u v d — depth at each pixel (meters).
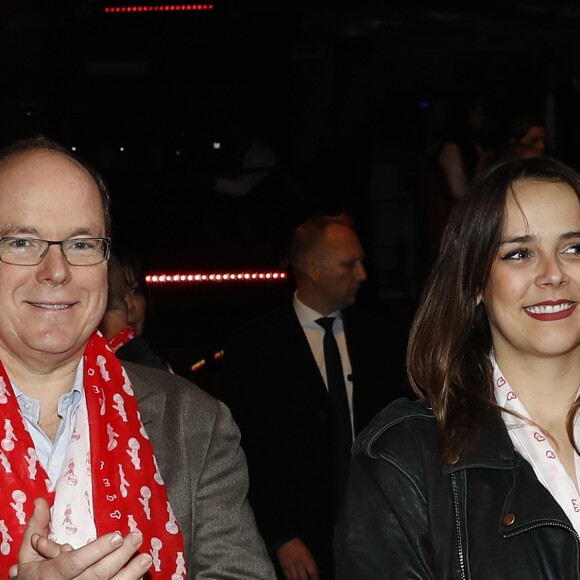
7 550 3.46
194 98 11.70
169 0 12.15
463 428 3.36
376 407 5.93
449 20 13.25
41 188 3.47
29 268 3.45
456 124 10.05
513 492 3.28
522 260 3.38
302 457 5.82
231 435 3.79
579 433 3.39
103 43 11.73
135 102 11.57
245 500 3.77
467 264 3.45
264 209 10.50
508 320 3.40
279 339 5.94
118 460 3.64
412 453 3.38
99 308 3.54
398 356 6.01
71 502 3.55
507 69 13.02
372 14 13.45
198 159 10.88
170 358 8.28
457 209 3.51
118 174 10.85
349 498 3.40
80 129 11.34
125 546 3.04
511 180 3.41
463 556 3.24
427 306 3.53
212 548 3.66
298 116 13.23
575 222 3.36
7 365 3.60
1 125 10.51
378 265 11.43
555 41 13.00
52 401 3.64
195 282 9.81
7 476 3.52
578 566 3.20
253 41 11.91
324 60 13.32
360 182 11.74
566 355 3.42
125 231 10.34
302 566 5.73
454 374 3.47
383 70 13.24
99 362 3.77
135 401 3.75
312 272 6.00
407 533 3.30
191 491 3.69
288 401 5.86
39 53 11.41
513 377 3.46
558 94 11.49
